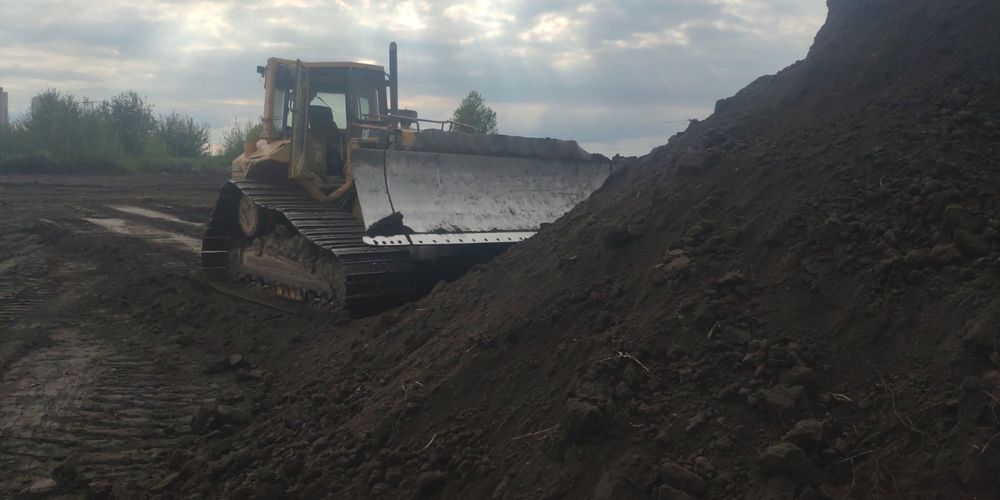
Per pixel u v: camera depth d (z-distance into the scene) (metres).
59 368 7.28
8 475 4.94
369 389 5.26
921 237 3.85
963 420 2.82
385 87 11.12
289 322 8.60
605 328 4.34
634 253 4.95
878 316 3.47
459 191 9.12
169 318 9.41
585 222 5.88
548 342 4.50
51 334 8.60
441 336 5.46
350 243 8.71
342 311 8.40
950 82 4.84
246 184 10.42
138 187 31.38
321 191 10.23
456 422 4.21
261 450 4.97
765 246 4.26
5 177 35.41
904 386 3.12
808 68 5.93
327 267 9.10
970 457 2.69
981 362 3.02
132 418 5.99
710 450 3.24
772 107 5.86
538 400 4.03
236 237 11.53
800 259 4.02
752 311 3.87
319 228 9.12
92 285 11.43
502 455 3.79
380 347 6.07
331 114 10.71
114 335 8.61
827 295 3.75
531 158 9.93
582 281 4.97
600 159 10.52
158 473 4.99
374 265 8.37
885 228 3.98
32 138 42.16
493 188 9.41
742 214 4.69
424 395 4.55
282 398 6.08
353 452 4.34
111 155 42.81
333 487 4.12
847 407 3.19
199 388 6.73
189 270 12.54
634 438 3.45
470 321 5.43
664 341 3.95
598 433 3.53
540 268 5.59
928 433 2.89
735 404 3.41
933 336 3.25
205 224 19.16
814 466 2.96
